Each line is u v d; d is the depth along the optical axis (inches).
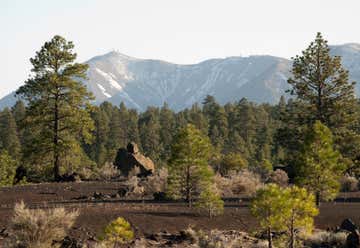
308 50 2960.1
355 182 2509.8
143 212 1686.8
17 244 1115.9
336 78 2925.7
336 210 1811.0
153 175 2876.5
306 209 1272.1
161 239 1405.0
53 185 2484.0
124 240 1332.4
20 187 2400.3
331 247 1366.9
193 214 1721.2
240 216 1704.0
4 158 4099.4
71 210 1648.6
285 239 1385.3
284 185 2524.6
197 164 2032.5
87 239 1323.8
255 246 1368.1
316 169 1871.3
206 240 1368.1
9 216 1481.3
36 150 2940.5
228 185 2453.2
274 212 1263.5
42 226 1152.2
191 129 2070.6
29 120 2962.6
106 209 1701.5
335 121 2906.0
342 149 2805.1
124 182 2662.4
